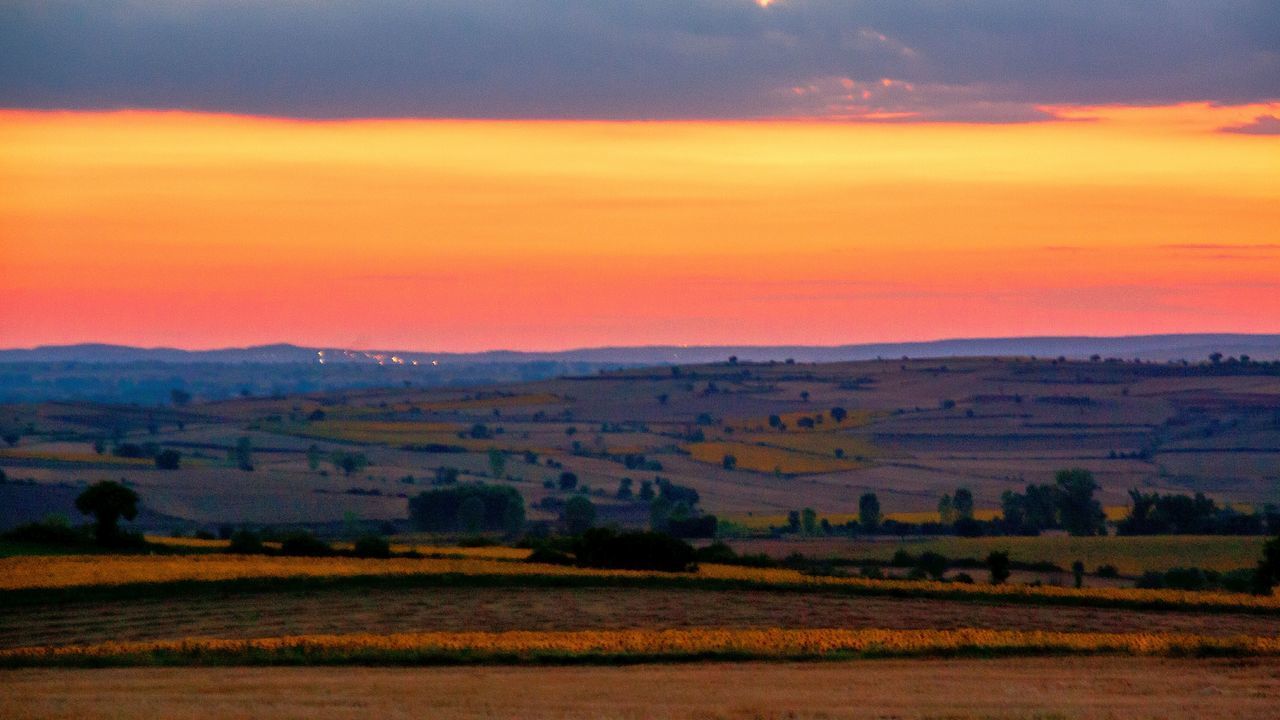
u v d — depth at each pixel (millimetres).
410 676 46094
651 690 43375
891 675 46594
